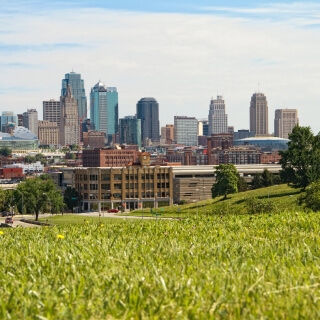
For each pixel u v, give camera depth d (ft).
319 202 299.79
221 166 613.52
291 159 506.48
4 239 136.36
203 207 538.06
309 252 101.40
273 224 158.40
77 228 162.71
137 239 128.26
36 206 636.48
